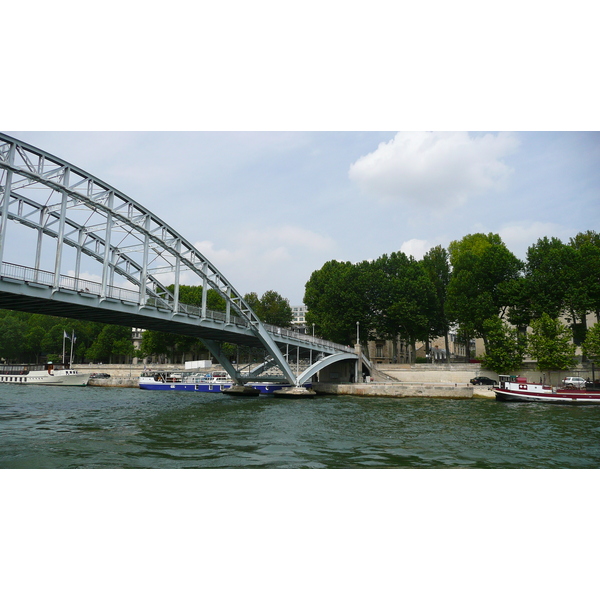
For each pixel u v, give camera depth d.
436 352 122.75
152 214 39.16
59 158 31.12
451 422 31.30
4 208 27.81
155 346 92.94
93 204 34.16
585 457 20.55
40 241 35.31
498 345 60.53
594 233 73.00
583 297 58.69
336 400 50.16
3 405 42.25
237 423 30.62
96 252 43.56
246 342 54.91
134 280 46.50
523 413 36.91
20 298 28.84
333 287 74.12
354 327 72.44
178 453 20.97
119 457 20.00
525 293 62.44
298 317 191.38
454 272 73.56
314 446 22.72
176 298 40.03
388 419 32.84
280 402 47.56
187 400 50.16
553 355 55.69
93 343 104.19
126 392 63.84
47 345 105.00
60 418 32.69
